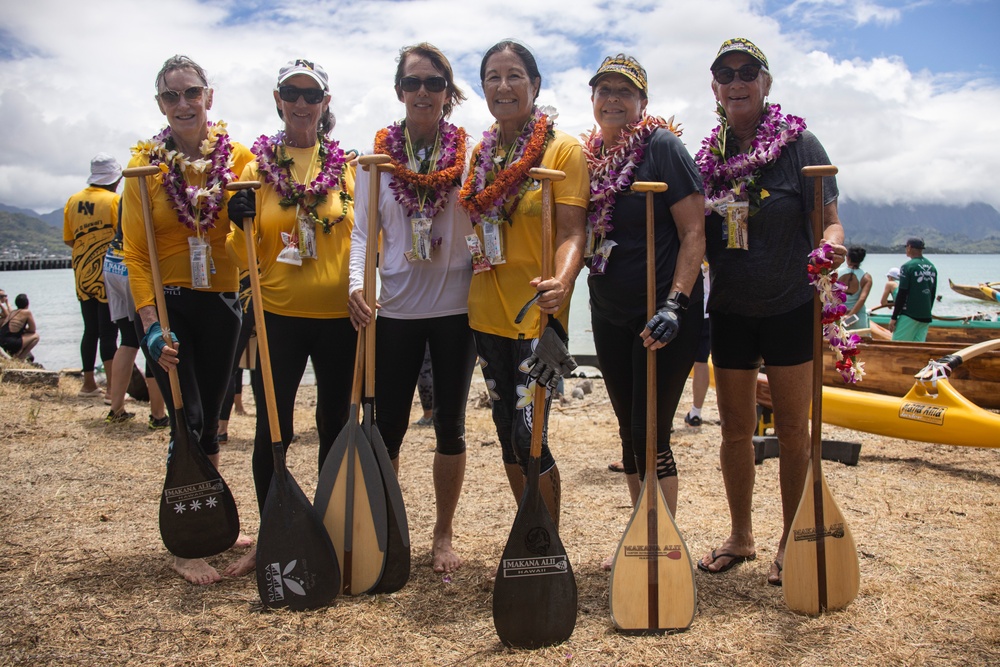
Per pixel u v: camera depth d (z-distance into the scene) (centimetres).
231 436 614
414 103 309
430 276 312
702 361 638
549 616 252
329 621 270
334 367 324
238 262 322
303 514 286
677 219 286
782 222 293
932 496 425
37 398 708
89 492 429
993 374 590
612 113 303
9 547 340
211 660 242
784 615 274
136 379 741
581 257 288
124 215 317
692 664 239
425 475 491
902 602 282
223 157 322
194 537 308
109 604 282
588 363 1063
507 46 298
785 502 311
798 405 304
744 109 302
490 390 308
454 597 292
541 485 296
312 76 312
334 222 318
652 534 265
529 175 292
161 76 315
